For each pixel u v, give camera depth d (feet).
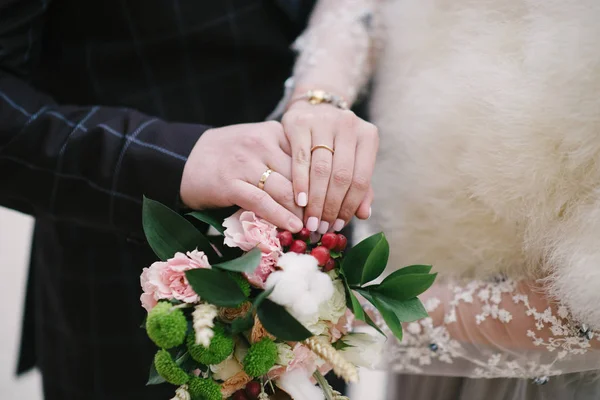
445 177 3.04
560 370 3.02
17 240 8.84
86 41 3.47
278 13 3.67
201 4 3.42
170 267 2.29
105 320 3.69
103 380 3.79
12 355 7.36
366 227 3.48
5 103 3.12
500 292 2.99
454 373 3.20
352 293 2.38
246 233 2.46
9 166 3.14
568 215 2.75
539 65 2.77
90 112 3.17
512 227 2.93
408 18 3.40
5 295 8.12
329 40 3.73
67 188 3.10
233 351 2.35
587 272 2.60
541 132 2.73
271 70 3.79
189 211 2.97
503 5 2.99
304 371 2.44
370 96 3.75
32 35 3.29
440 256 3.16
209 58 3.58
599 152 2.62
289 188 2.71
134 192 2.96
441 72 3.17
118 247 3.56
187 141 2.95
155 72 3.53
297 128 2.84
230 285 2.23
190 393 2.28
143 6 3.34
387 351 3.19
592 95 2.61
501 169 2.82
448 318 3.04
